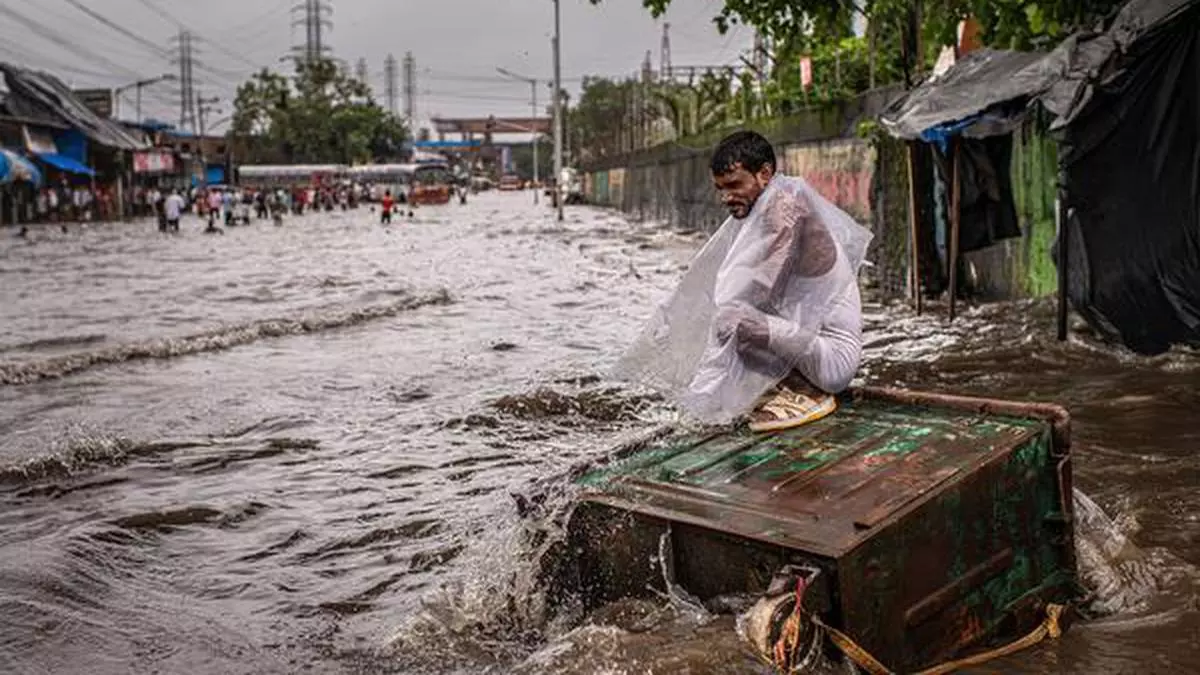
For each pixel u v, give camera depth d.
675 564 3.35
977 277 12.98
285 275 20.53
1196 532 4.68
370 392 8.82
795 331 4.18
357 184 86.94
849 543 2.94
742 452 3.82
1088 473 5.51
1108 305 8.80
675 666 3.11
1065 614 3.70
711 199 29.05
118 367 10.26
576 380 8.85
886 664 3.04
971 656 3.36
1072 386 7.61
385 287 17.73
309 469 6.51
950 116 9.66
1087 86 8.38
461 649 3.80
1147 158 8.53
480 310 14.34
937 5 9.97
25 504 5.91
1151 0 8.58
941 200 12.52
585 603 3.66
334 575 4.75
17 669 3.77
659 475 3.68
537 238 32.25
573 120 111.94
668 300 4.70
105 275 21.06
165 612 4.33
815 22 11.34
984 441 3.61
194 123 99.50
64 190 48.38
